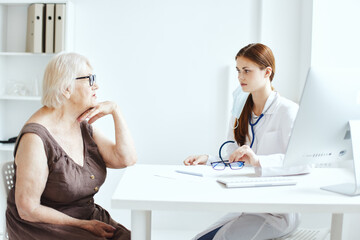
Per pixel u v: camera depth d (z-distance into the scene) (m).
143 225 1.29
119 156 1.86
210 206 1.23
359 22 2.73
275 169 1.61
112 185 3.23
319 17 2.77
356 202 1.26
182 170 1.73
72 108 1.66
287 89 3.10
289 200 1.26
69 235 1.50
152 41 3.16
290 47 3.08
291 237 1.67
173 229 3.21
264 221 1.62
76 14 3.16
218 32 3.13
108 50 3.17
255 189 1.41
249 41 3.12
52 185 1.58
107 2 3.15
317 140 1.44
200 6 3.13
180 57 3.16
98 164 1.79
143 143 3.21
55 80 1.60
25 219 1.49
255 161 1.62
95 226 1.56
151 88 3.18
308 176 1.65
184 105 3.18
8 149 2.96
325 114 1.39
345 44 2.76
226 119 3.16
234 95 2.14
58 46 2.99
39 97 3.01
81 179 1.65
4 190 1.65
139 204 1.24
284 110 1.92
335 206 1.24
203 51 3.15
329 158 1.52
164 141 3.20
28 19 3.06
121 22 3.16
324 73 1.33
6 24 3.18
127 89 3.19
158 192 1.34
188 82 3.17
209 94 3.16
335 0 2.75
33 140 1.51
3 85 3.18
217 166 1.84
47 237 1.49
